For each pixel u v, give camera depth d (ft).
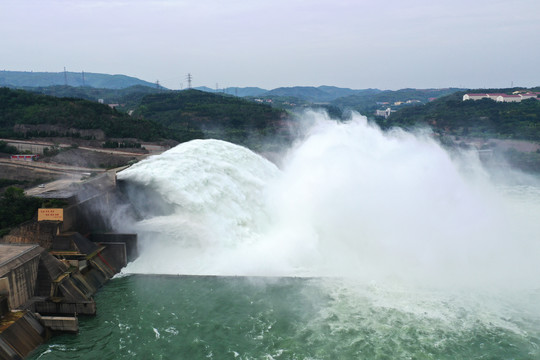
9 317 139.74
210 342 142.82
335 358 133.49
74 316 157.38
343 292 175.22
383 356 133.90
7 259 151.33
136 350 138.51
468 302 165.17
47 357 134.10
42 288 161.79
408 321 153.17
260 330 149.59
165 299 171.94
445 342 140.67
